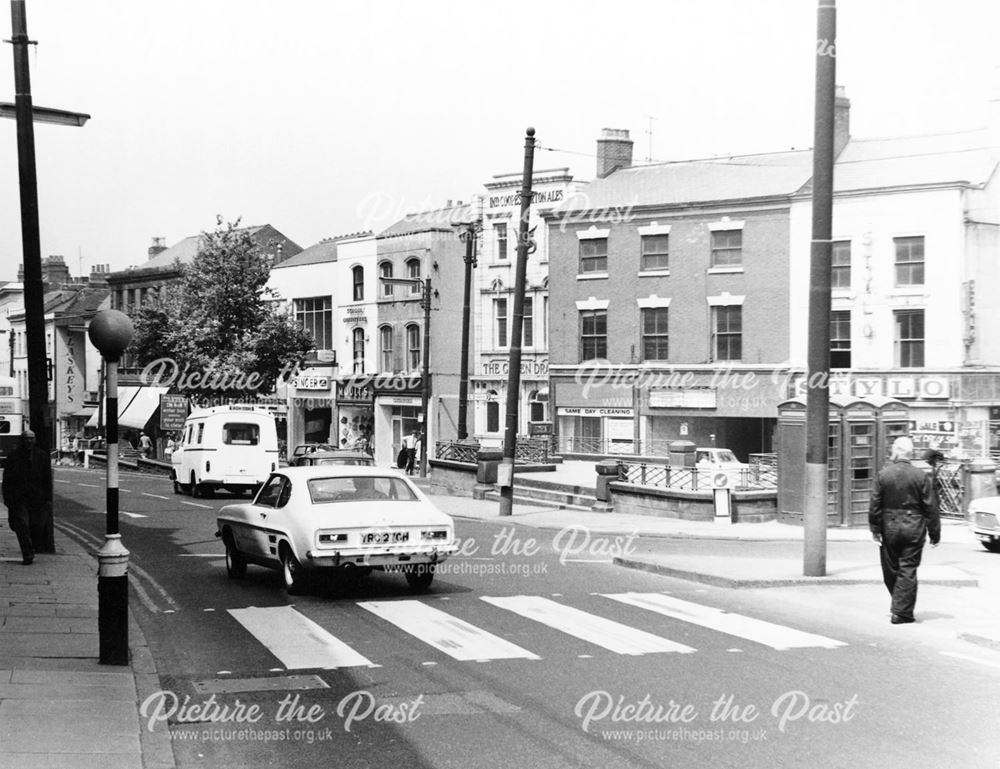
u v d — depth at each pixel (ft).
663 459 147.64
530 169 94.27
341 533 47.65
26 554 57.72
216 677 34.37
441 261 188.34
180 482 123.34
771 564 58.80
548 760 25.86
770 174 154.61
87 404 273.75
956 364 133.80
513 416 94.79
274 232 252.83
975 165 138.51
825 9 52.34
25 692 30.96
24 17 61.82
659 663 35.55
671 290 156.25
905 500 42.39
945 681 33.04
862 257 139.33
